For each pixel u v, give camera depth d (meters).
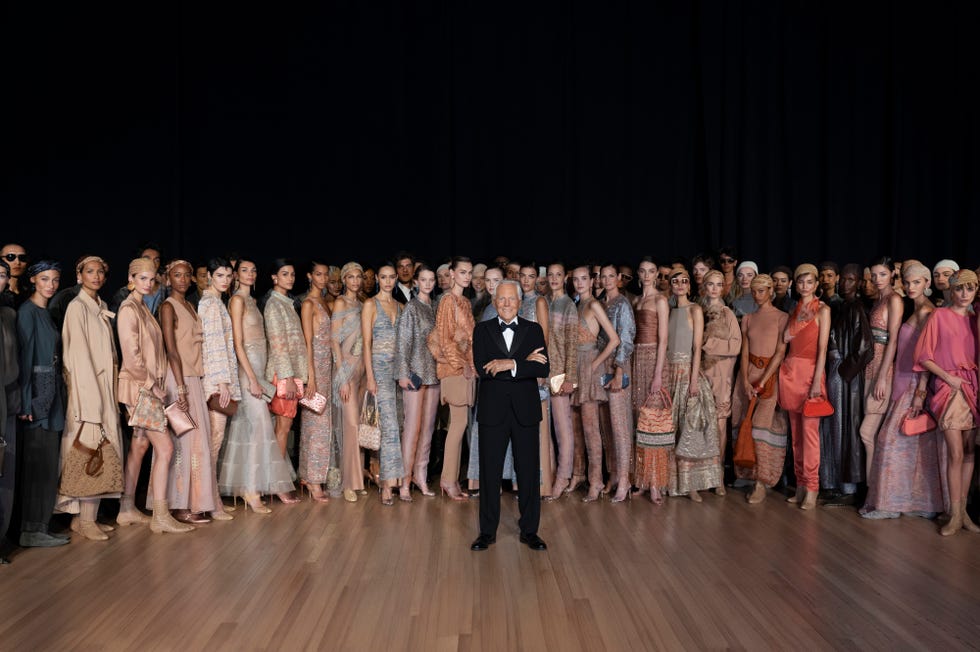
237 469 5.44
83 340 4.71
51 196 7.75
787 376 5.59
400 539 4.77
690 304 5.88
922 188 7.65
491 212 7.86
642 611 3.62
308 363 5.66
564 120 7.84
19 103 7.70
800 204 7.73
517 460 4.65
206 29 7.80
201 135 7.84
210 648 3.26
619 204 7.84
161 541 4.74
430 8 7.82
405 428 5.80
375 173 7.86
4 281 4.38
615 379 5.73
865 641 3.31
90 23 7.73
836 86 7.67
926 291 5.55
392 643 3.29
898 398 5.26
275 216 7.88
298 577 4.08
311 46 7.84
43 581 4.04
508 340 4.69
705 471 5.82
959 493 4.89
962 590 3.89
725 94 7.68
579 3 7.83
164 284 6.04
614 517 5.30
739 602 3.73
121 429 5.04
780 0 7.70
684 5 7.79
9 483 4.44
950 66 7.59
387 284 5.80
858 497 5.72
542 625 3.47
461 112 7.84
